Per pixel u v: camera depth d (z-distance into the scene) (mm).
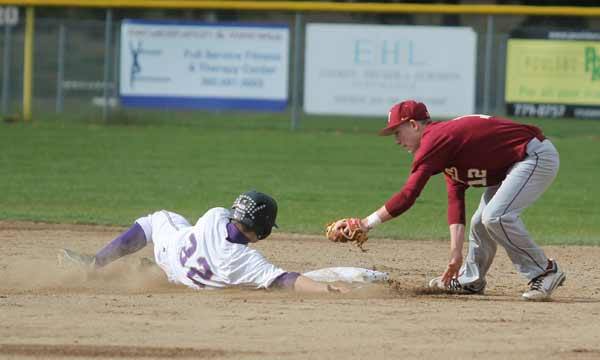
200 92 74250
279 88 73875
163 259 24578
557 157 23453
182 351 17828
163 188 49188
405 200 22469
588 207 47062
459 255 24109
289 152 65188
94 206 43250
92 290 24219
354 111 73438
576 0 100562
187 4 73875
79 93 84750
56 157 59906
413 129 23062
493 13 71625
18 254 30469
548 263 24094
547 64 71250
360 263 30859
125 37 74500
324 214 42312
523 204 23328
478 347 18531
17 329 19344
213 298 22844
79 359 17234
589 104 71125
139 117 80250
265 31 73438
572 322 21047
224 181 52000
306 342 18656
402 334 19500
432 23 94500
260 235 23594
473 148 22797
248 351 17891
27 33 76125
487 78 71875
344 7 73125
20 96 90438
